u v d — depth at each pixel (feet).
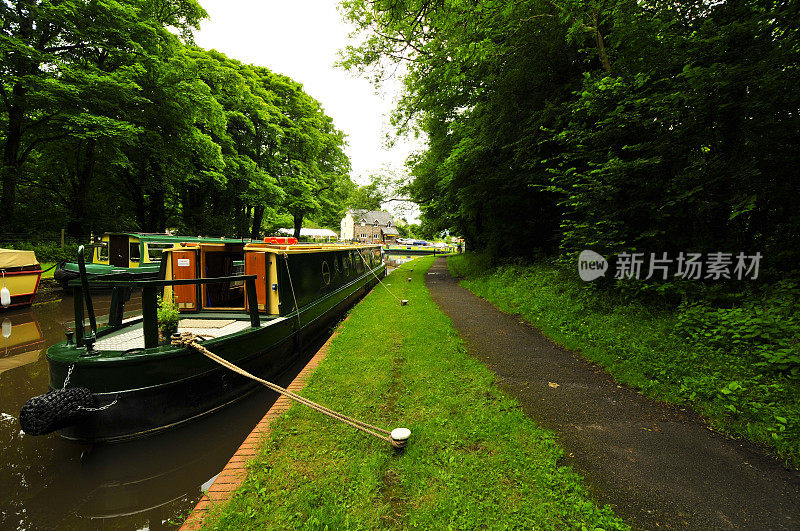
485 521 7.66
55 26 43.06
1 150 51.34
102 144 45.65
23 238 48.57
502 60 32.32
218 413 15.17
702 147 19.29
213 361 14.92
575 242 25.29
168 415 13.47
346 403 13.29
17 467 11.73
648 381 14.58
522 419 11.87
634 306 21.09
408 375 15.80
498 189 41.73
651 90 20.03
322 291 27.73
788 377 12.61
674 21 19.60
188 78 55.42
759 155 16.84
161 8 56.70
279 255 20.67
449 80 33.37
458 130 46.16
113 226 61.72
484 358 18.31
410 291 41.34
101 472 11.52
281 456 10.25
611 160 20.31
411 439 10.75
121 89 44.68
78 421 12.08
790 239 17.08
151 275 40.57
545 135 32.55
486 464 9.57
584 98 22.68
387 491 8.82
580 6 23.81
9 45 38.19
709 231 19.54
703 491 8.71
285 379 19.51
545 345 20.49
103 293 40.63
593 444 10.68
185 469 11.75
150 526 9.43
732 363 14.08
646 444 10.68
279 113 86.94
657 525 7.68
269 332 18.42
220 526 7.76
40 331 27.71
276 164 90.84
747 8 15.98
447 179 42.91
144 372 12.89
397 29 29.63
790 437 10.33
